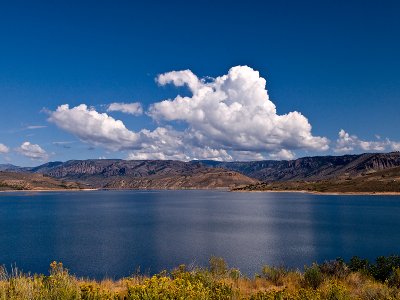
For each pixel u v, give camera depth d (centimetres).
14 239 7125
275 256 4900
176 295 1056
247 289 1714
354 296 1362
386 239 6525
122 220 11231
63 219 11844
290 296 1213
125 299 1084
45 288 1117
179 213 13800
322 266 2003
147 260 4797
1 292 1069
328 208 14662
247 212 13550
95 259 4934
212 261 2067
